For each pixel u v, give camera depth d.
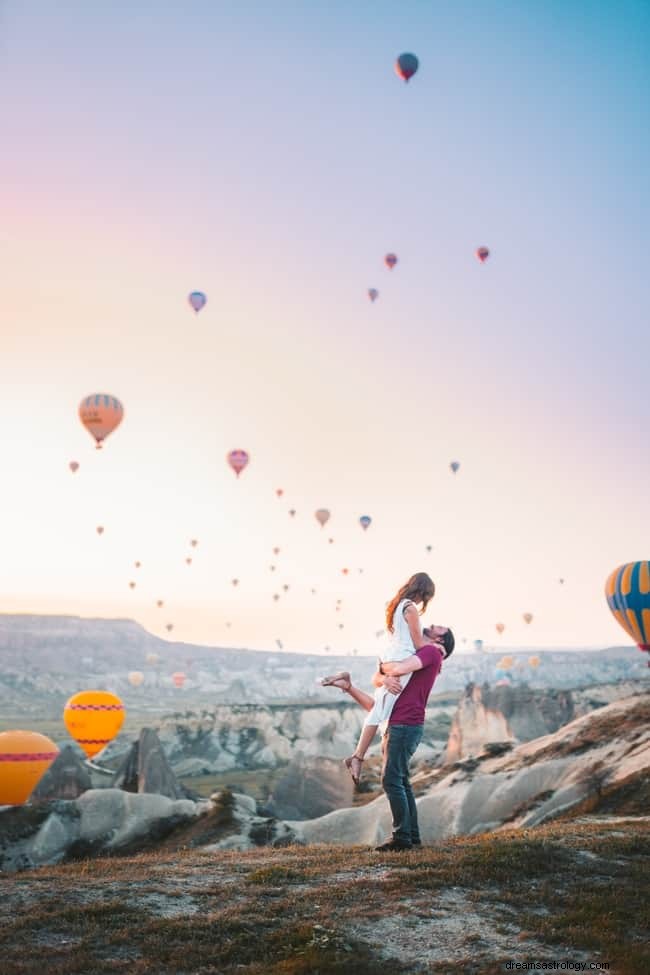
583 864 9.36
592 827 13.55
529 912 7.87
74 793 73.50
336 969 6.52
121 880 9.09
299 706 185.25
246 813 49.03
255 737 172.38
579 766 52.31
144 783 88.00
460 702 112.12
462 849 10.09
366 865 9.36
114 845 45.94
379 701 9.99
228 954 6.82
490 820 51.03
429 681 9.95
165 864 10.59
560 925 7.50
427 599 10.05
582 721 60.06
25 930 7.39
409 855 9.70
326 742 160.00
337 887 8.48
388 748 10.05
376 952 6.95
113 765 148.62
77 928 7.39
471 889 8.46
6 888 8.80
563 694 110.56
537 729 106.69
